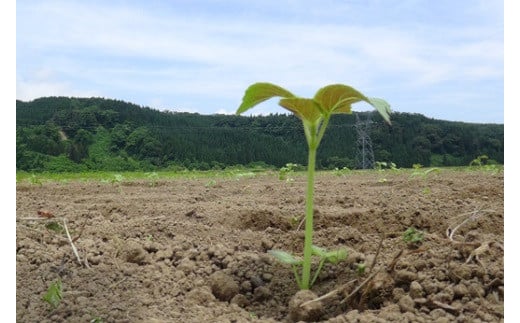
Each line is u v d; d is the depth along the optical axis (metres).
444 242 3.21
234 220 4.67
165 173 16.81
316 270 3.08
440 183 7.44
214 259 3.25
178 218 4.86
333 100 2.58
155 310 2.54
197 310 2.61
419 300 2.48
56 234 3.91
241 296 2.86
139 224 4.24
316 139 2.73
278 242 3.92
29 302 2.56
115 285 2.82
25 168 30.09
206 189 8.09
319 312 2.60
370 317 2.34
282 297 2.93
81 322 2.36
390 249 3.38
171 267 3.15
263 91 2.64
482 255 2.79
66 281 2.86
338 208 5.10
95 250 3.41
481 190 6.15
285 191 7.35
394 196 6.00
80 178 13.48
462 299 2.46
